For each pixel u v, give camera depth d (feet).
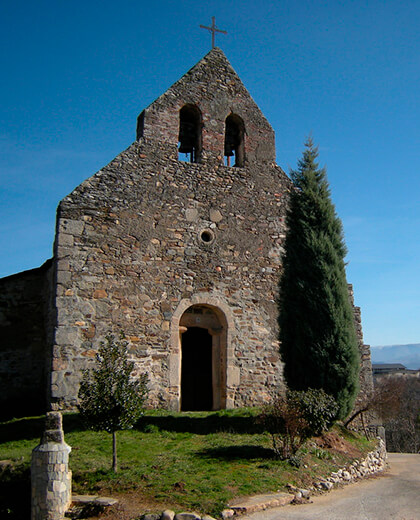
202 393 53.47
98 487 26.58
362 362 51.62
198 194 49.42
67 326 41.47
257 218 51.37
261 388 47.14
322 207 50.14
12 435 36.11
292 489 28.81
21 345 49.52
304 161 53.36
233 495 26.37
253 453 33.53
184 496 25.62
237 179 51.65
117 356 31.14
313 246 48.11
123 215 45.60
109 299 43.34
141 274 45.03
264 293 49.55
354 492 31.53
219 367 47.83
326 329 44.68
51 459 24.82
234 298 48.29
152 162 48.21
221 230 49.49
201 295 46.98
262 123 54.65
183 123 52.95
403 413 109.81
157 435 36.37
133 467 29.07
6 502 26.91
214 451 33.37
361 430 49.49
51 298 45.73
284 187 53.47
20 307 50.42
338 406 40.11
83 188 44.86
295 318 46.88
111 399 29.09
